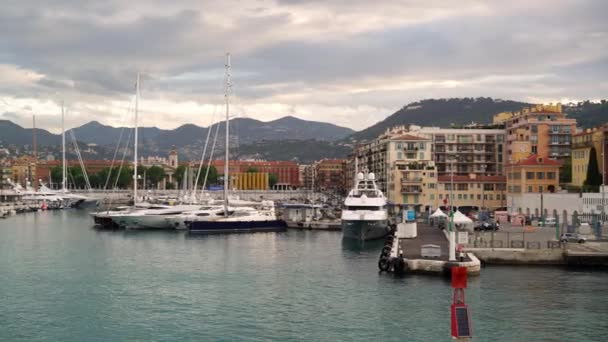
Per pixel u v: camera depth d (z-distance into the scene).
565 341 57.31
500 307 68.12
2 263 100.56
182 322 64.81
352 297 74.06
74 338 59.88
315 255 110.94
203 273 91.62
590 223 134.12
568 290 76.06
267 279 86.38
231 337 59.66
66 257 107.69
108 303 72.81
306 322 64.19
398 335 59.66
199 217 160.12
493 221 151.12
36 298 75.19
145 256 109.38
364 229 132.12
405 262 87.12
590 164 158.62
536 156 184.62
